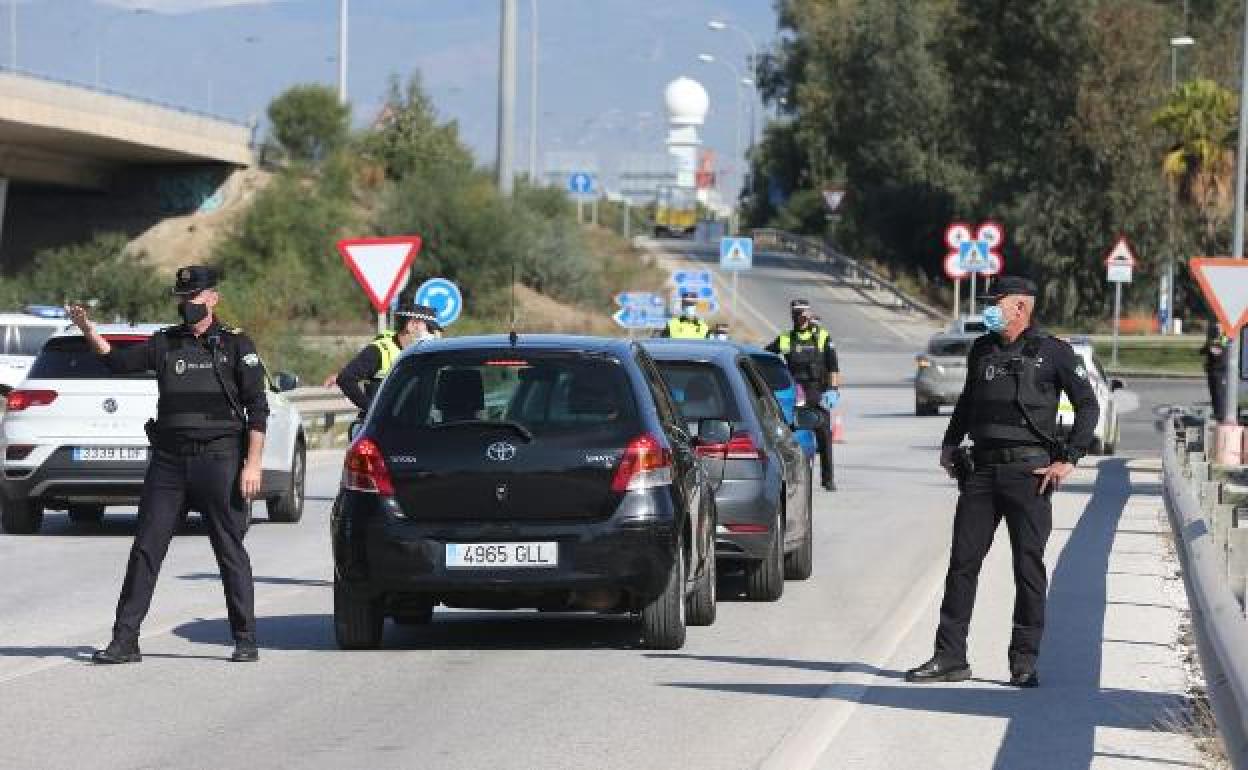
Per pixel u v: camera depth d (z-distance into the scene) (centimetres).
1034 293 3491
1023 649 3500
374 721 3156
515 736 3031
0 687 3478
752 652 3906
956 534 3528
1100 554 5684
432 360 3884
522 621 4422
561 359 3878
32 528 6247
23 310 14612
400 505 3791
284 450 6456
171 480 3741
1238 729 2444
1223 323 7994
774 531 4644
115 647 3744
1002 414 3478
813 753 2905
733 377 4738
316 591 4866
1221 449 8794
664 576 3825
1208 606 2934
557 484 3781
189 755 2881
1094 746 2972
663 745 2962
